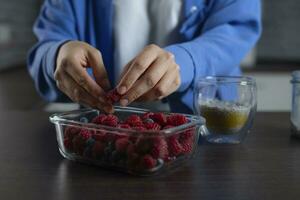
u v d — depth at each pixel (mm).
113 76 779
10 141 501
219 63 619
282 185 348
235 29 712
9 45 1549
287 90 1605
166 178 365
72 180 358
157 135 356
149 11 778
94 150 386
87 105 481
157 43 780
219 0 742
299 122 515
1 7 1468
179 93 605
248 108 489
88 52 488
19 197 320
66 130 414
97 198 317
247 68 1647
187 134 401
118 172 380
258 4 738
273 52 1850
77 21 763
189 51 574
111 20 773
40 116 669
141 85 440
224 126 482
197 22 752
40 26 784
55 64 542
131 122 404
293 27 1844
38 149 463
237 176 371
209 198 318
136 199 315
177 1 764
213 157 433
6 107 888
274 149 467
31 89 1130
